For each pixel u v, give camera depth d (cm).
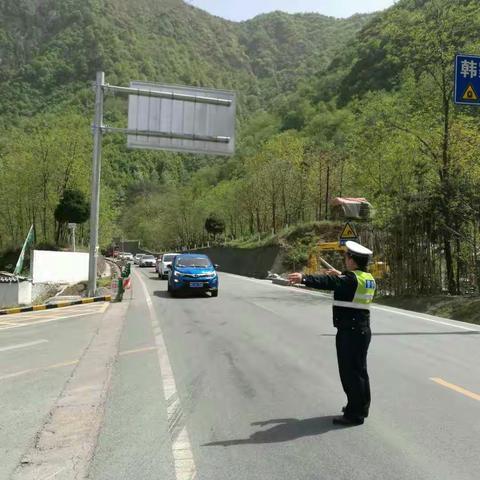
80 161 4284
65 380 727
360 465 426
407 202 2005
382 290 2130
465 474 408
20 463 436
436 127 1998
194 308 1634
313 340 1018
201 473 414
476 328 1166
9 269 4194
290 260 3825
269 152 5488
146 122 2017
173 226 9094
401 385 671
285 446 469
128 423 536
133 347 977
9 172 4384
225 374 746
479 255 1762
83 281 2902
